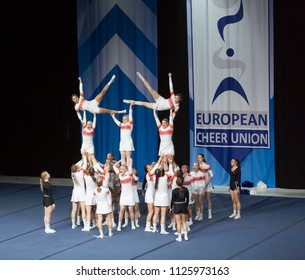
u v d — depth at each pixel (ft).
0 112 77.66
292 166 64.08
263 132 64.64
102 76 70.54
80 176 52.75
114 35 69.51
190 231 51.29
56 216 57.77
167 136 54.34
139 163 69.97
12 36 74.84
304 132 63.05
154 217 51.31
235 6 64.23
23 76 75.31
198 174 54.19
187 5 66.13
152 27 68.08
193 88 66.85
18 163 77.71
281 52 63.10
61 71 73.10
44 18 72.95
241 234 49.75
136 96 69.31
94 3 70.18
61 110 73.87
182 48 67.15
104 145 71.20
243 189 63.82
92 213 53.72
